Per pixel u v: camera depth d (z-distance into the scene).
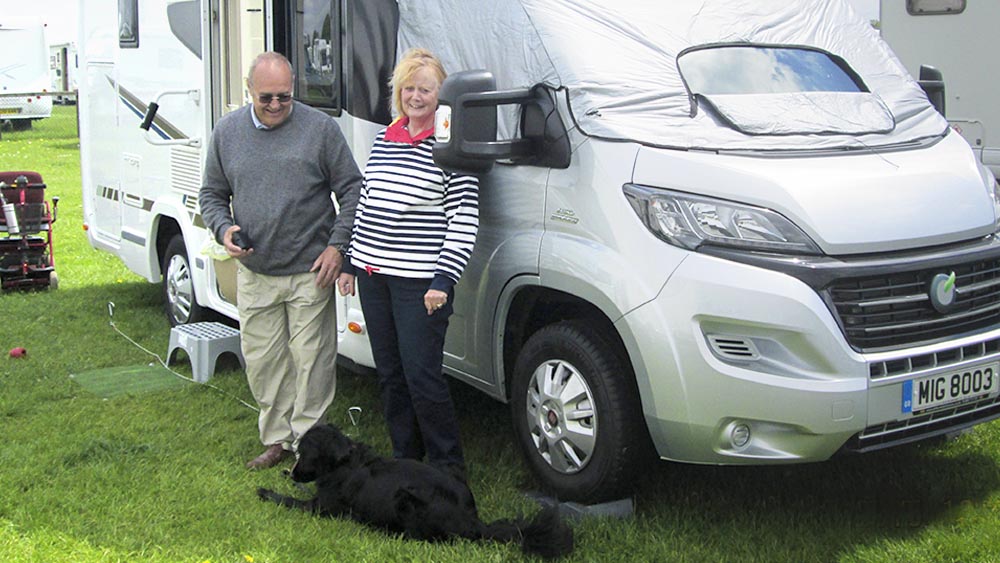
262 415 4.80
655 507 4.24
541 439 4.34
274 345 4.73
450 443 4.41
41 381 5.98
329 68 5.26
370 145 5.01
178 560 3.74
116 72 7.70
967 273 3.94
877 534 4.00
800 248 3.67
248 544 3.87
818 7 5.05
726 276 3.66
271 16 5.55
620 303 3.86
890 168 4.00
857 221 3.74
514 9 4.44
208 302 6.61
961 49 8.30
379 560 3.73
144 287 8.65
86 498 4.29
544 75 4.25
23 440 4.99
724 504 4.30
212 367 6.07
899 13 8.62
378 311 4.40
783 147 4.05
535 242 4.21
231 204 4.79
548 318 4.54
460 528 3.86
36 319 7.47
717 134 4.07
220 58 6.31
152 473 4.60
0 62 25.95
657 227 3.81
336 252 4.57
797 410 3.61
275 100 4.39
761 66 4.54
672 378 3.76
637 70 4.26
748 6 4.82
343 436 4.20
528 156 4.22
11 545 3.81
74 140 23.98
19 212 8.27
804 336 3.59
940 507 4.21
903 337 3.77
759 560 3.81
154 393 5.80
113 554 3.76
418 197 4.18
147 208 7.35
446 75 4.46
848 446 3.73
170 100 6.80
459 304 4.69
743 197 3.75
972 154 4.41
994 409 4.07
